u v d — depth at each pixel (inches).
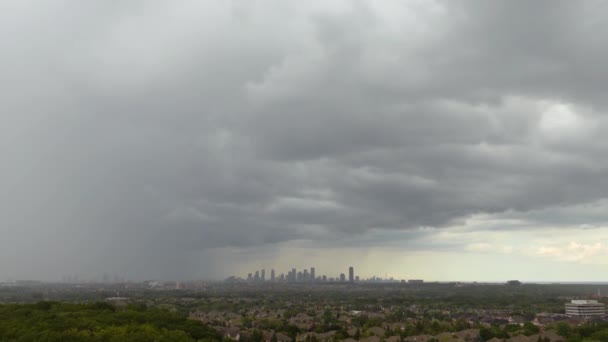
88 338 7062.0
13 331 7052.2
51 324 7514.8
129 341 7190.0
